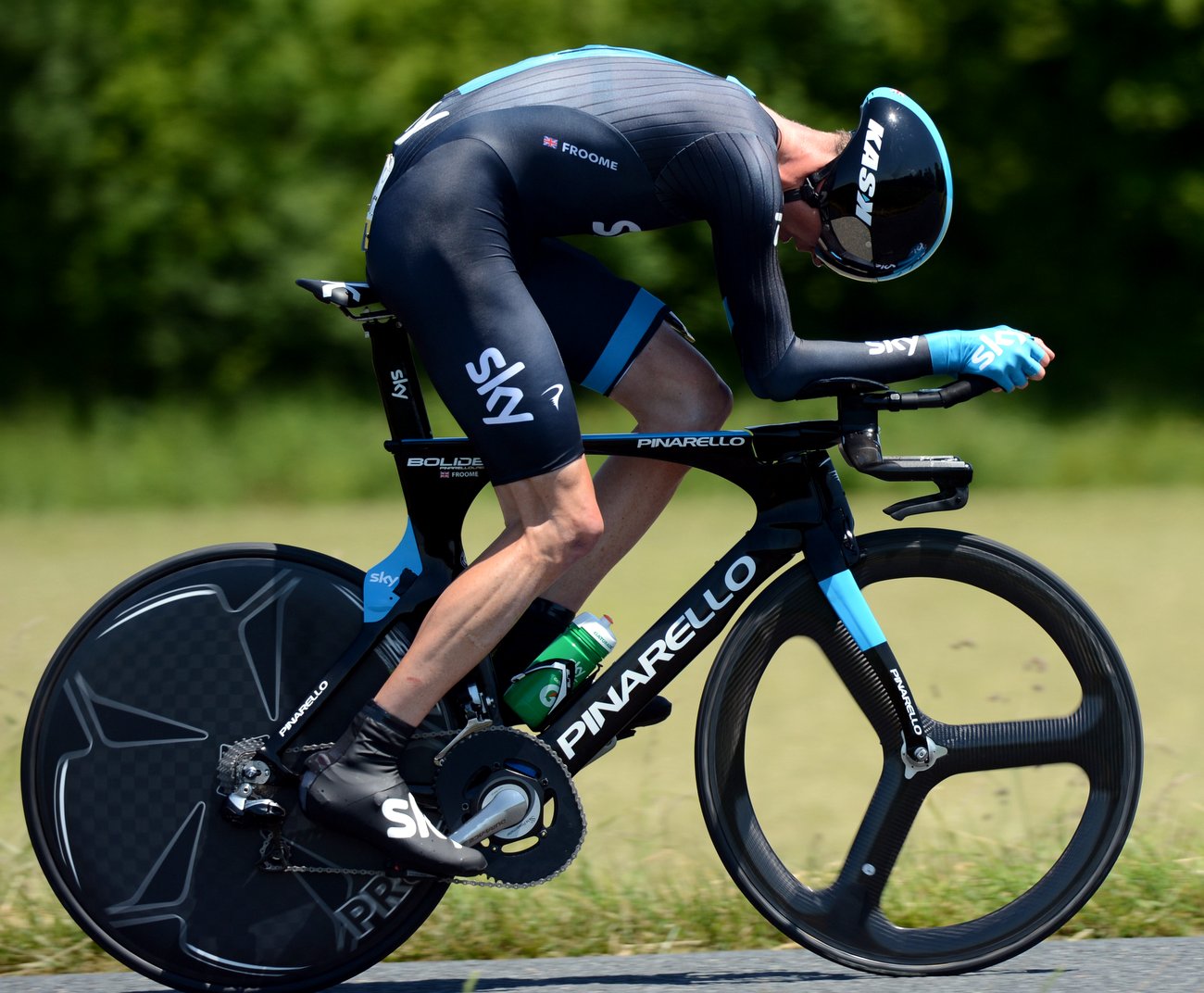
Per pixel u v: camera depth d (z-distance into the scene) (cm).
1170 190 5503
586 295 1004
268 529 3516
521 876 973
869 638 994
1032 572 1004
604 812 1427
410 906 985
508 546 948
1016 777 1396
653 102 934
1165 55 5466
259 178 5238
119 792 979
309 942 982
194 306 5250
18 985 1001
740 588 997
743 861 1001
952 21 5438
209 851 980
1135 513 3775
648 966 1032
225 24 5275
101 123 5262
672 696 1688
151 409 5131
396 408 985
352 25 5253
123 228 5247
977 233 5597
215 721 984
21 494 4244
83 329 5322
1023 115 5512
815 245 1017
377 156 5259
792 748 1728
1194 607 2488
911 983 984
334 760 955
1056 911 998
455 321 919
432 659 948
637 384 1011
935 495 974
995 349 952
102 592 2503
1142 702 1889
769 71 5300
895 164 981
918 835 1337
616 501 1020
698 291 4975
